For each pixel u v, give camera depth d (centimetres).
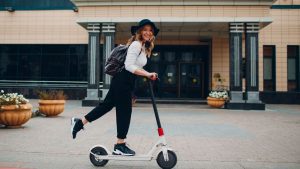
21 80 2275
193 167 435
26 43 2284
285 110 1585
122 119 425
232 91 1633
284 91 2120
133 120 1065
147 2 1667
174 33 2016
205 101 1991
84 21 1702
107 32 1719
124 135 425
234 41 1666
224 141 668
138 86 2250
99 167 420
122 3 1677
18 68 2286
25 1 2297
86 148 559
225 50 2134
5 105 801
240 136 744
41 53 2275
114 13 1694
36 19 2281
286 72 2128
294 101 2103
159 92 2250
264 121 1083
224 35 2058
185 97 2239
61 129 809
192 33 2012
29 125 884
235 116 1254
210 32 1984
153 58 2266
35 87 2247
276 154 534
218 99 1634
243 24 1666
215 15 1658
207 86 2209
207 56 2233
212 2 1648
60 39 2259
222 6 1656
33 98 2241
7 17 2303
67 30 2258
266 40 2141
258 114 1355
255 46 1662
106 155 418
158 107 1661
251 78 1647
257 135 763
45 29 2275
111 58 427
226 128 889
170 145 613
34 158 474
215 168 432
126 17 1684
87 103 1653
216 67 2136
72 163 443
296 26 2138
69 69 2250
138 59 421
